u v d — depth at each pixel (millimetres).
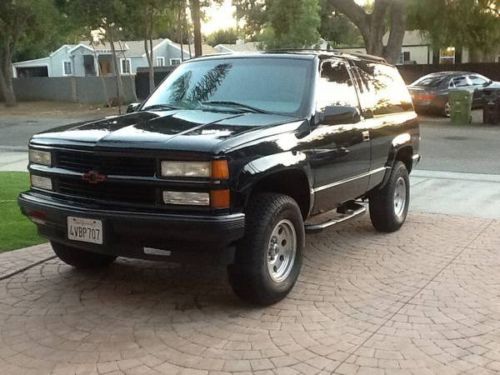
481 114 24016
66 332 4449
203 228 4277
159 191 4398
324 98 5633
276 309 4883
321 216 7250
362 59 6828
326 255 6379
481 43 29859
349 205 6656
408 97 7773
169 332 4445
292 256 5109
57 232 4895
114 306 4934
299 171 5051
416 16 27156
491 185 10273
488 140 16547
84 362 3996
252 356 4070
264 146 4672
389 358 4043
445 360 4020
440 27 27234
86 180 4637
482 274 5750
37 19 34750
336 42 58156
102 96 37969
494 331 4469
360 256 6340
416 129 7711
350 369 3893
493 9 27781
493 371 3879
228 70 5949
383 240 6984
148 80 33438
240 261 4660
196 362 3988
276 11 26750
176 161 4336
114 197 4586
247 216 4652
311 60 5727
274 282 4875
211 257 4484
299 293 5238
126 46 50969
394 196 7199
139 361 4004
